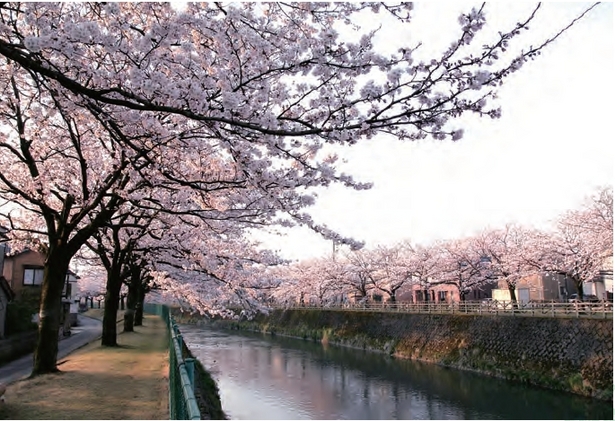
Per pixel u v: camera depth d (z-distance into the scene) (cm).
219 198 877
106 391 801
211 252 1229
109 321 1488
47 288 965
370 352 2761
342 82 555
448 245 3291
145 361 1160
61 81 442
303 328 3678
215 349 2864
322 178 654
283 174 662
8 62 722
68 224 977
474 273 3148
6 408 679
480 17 437
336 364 2391
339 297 4444
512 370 1892
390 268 3531
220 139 550
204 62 573
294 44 562
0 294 2003
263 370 2216
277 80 589
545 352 1842
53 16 547
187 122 680
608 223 2209
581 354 1702
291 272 4191
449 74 457
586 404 1512
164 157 744
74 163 1102
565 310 1959
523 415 1460
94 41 436
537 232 2756
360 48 505
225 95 454
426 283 3319
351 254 3809
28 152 957
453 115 474
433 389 1831
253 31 532
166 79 447
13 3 565
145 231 1197
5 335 2006
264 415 1463
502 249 2944
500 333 2102
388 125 479
